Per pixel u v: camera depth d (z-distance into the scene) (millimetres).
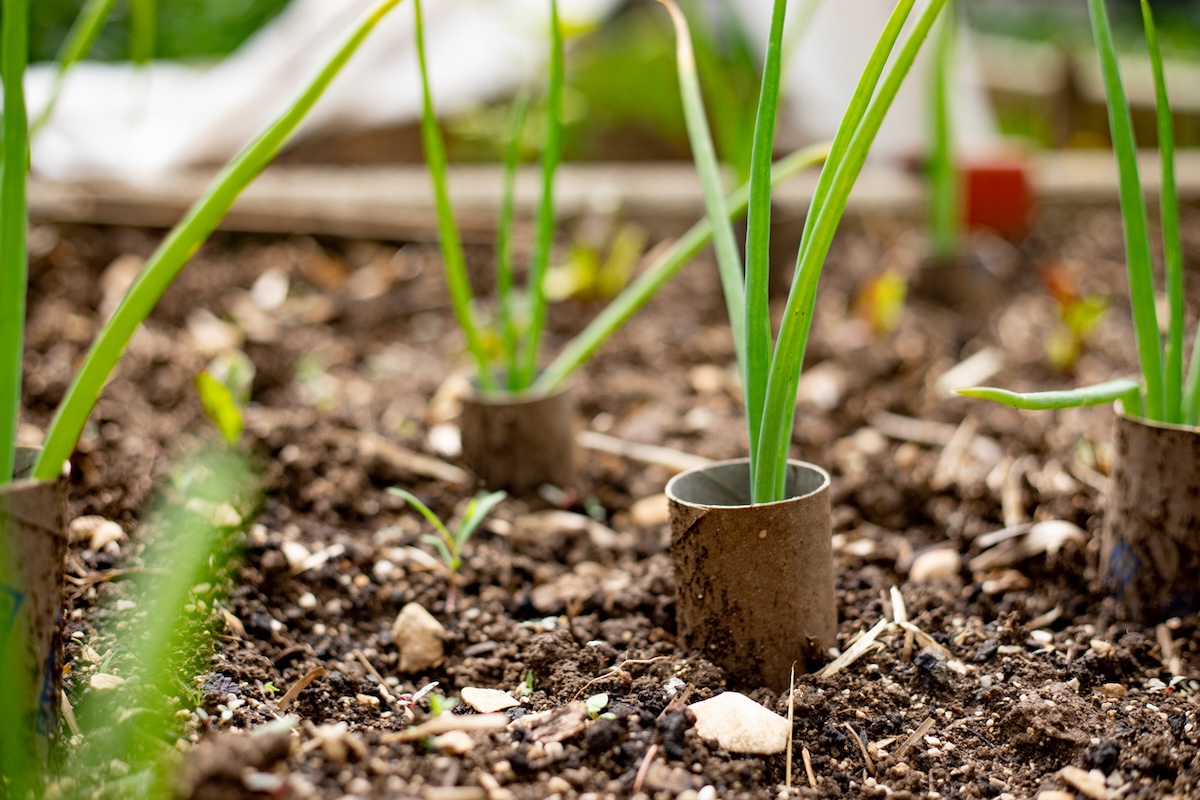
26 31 643
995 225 1398
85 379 654
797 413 951
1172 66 2658
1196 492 733
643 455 900
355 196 1411
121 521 798
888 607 764
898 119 1607
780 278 1167
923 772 692
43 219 1247
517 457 852
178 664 701
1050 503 840
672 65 1852
